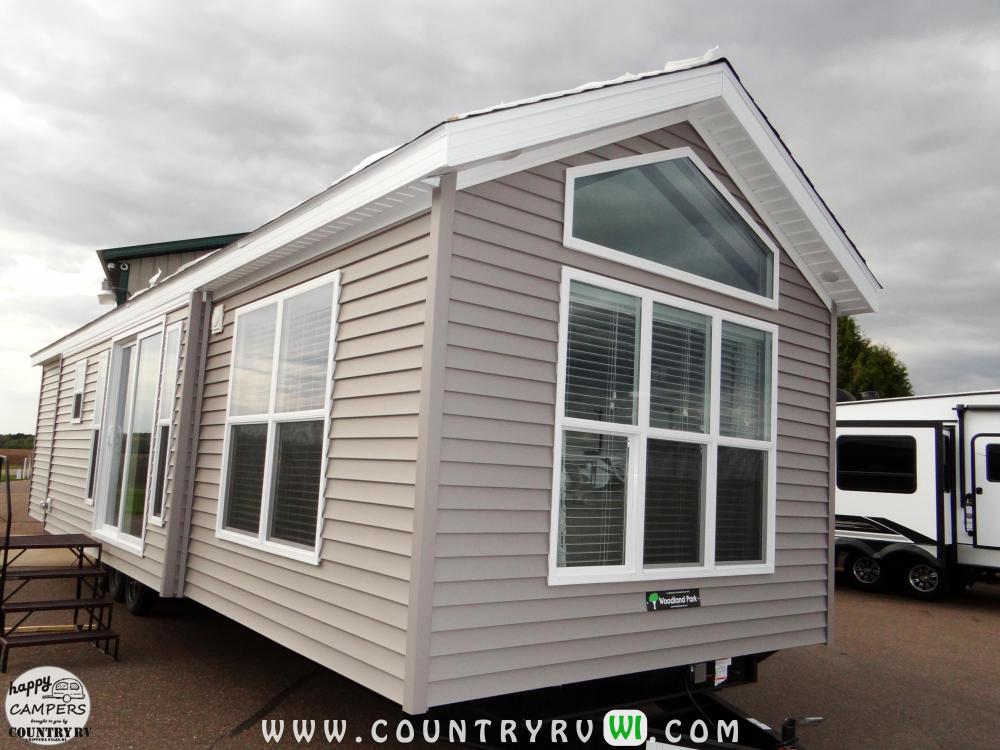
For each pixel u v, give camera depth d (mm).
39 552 9867
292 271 4434
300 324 4262
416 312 3197
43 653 5426
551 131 3281
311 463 3934
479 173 3213
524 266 3367
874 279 4973
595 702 3680
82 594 7535
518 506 3242
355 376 3594
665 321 4000
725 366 4312
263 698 4609
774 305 4617
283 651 5688
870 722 4957
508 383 3256
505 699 3445
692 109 4156
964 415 9531
